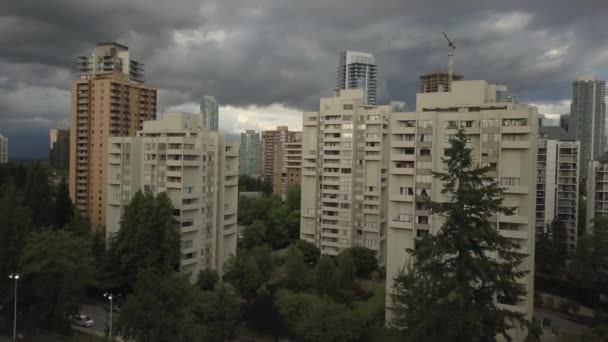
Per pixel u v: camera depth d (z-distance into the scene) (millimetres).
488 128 70688
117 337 71688
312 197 133000
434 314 29922
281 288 92188
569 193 129750
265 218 155500
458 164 32906
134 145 104000
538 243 116250
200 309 72312
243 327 75625
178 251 93000
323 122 129625
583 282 97250
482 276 29500
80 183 150125
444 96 77438
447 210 31266
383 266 123250
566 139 138125
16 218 73938
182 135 106062
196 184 100875
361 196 125188
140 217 91188
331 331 70938
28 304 72125
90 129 149375
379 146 122500
